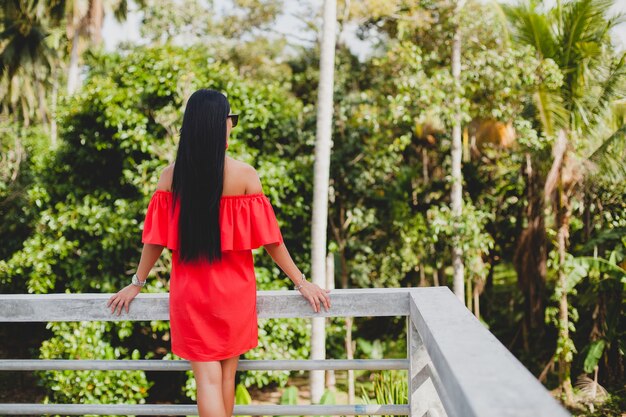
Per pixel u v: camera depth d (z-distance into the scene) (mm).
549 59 10719
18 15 27109
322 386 9305
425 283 14445
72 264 10633
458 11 10852
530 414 952
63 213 10508
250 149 10469
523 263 12383
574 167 11258
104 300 2061
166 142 9961
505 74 10625
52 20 26953
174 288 1871
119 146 10406
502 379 1120
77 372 9570
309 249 11086
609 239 12133
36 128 20516
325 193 9062
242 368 2025
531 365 12984
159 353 11633
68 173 11406
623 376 12406
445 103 10789
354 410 2041
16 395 13078
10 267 10578
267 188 10055
